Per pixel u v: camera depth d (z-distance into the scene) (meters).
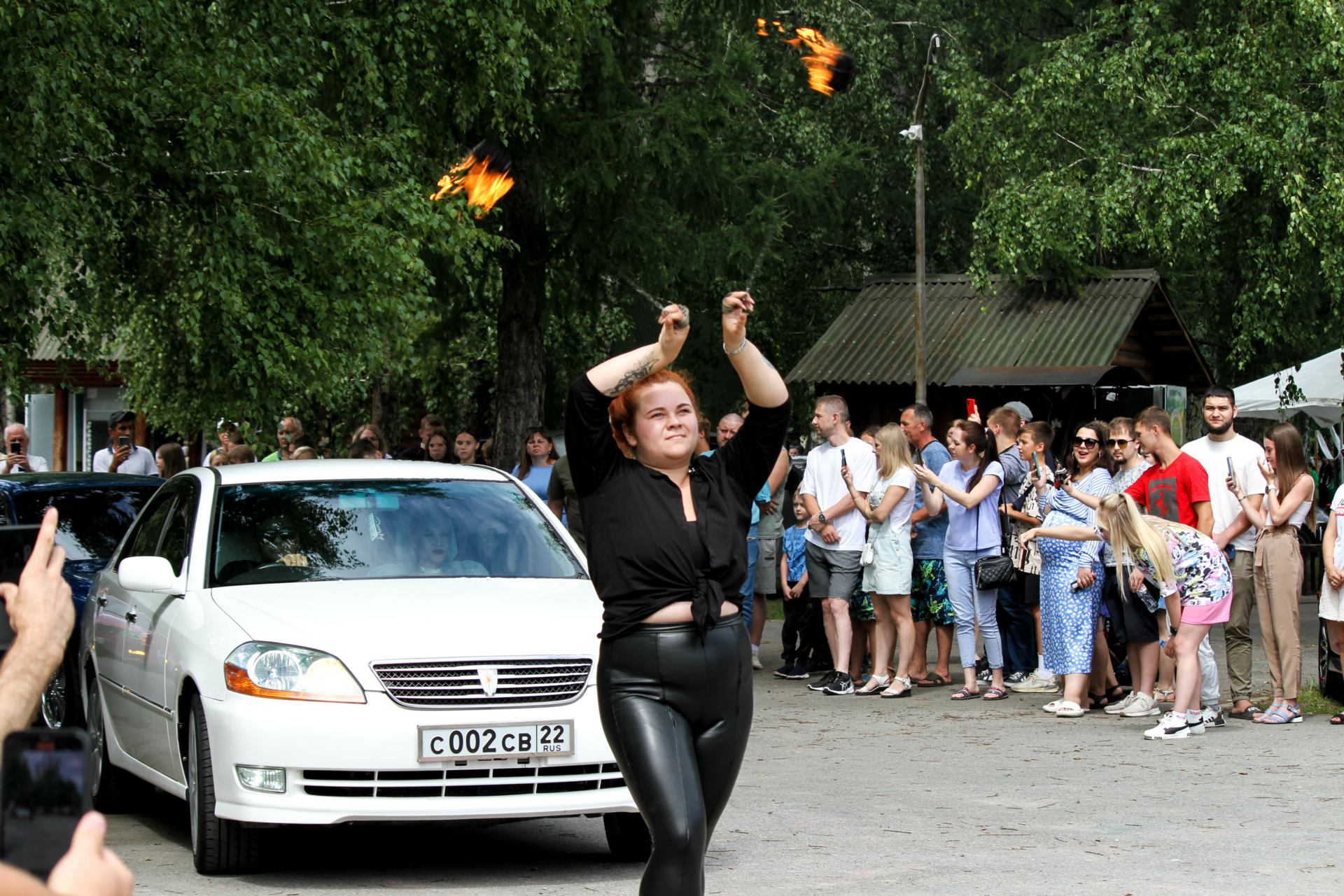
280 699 7.19
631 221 24.31
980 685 14.77
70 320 14.91
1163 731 11.39
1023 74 25.11
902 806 9.10
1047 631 12.76
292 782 7.13
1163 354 28.31
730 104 25.28
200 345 15.15
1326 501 28.30
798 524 16.06
